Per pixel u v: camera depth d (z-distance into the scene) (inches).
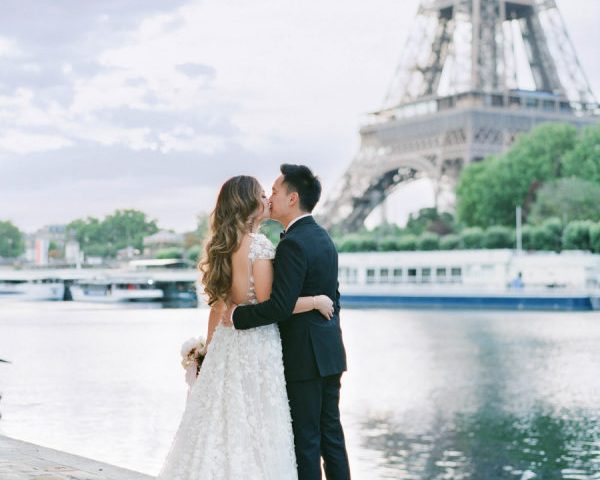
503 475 985.5
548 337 2534.5
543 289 3823.8
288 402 301.4
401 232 6387.8
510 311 3715.6
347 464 310.8
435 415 1348.4
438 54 6127.0
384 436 1198.9
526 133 5876.0
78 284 5123.0
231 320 296.0
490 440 1165.1
